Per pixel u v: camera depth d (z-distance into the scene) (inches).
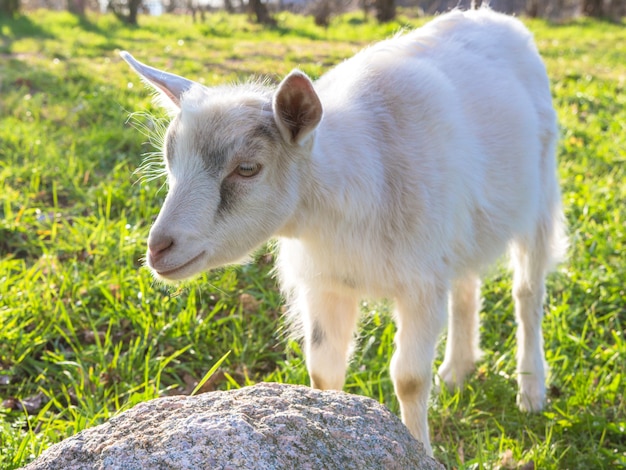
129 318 59.5
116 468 30.6
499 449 48.0
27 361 55.1
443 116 44.5
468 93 47.8
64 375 54.0
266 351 59.1
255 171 38.0
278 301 63.9
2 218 73.8
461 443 49.4
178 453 30.7
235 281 65.1
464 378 56.3
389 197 42.5
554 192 56.1
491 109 48.4
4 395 52.2
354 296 45.8
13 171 83.7
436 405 52.9
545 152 54.4
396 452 33.5
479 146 46.8
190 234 37.2
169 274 37.5
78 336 58.4
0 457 43.3
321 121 39.4
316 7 255.8
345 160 41.0
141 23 254.1
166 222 37.2
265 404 34.0
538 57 55.6
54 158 88.0
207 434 31.3
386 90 44.2
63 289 61.4
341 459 32.2
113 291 62.6
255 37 217.5
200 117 37.9
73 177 83.3
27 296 59.9
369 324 60.7
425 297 44.3
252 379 55.9
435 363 59.7
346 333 47.4
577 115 122.6
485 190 47.5
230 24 254.1
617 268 70.4
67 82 127.0
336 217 41.4
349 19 286.0
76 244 69.2
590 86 141.6
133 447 31.4
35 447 44.1
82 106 109.2
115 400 50.0
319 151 40.3
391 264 43.1
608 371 57.4
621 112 123.2
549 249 55.7
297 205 40.4
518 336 56.3
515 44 53.7
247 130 37.7
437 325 45.0
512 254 56.1
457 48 49.9
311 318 46.6
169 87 41.9
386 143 42.9
